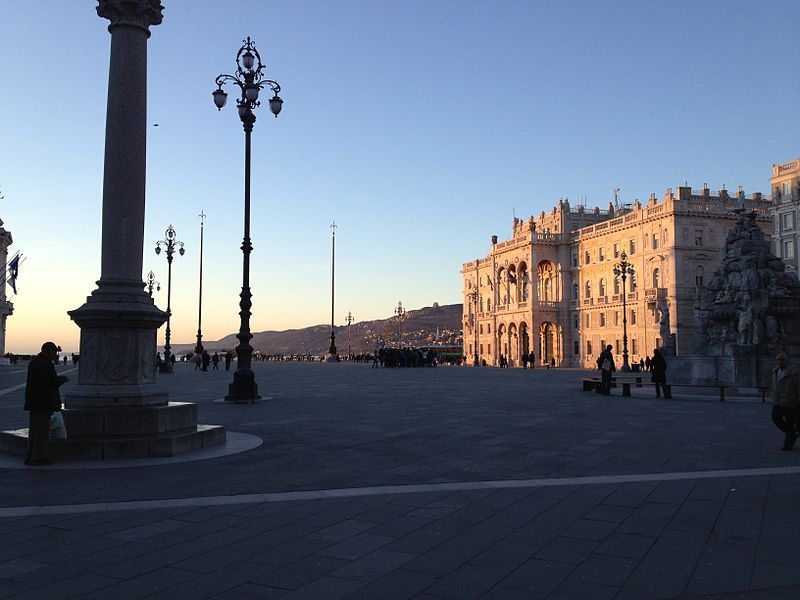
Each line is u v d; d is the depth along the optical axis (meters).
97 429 11.40
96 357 11.89
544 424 16.06
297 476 9.71
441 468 10.35
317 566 5.84
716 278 29.27
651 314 73.12
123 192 12.24
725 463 10.84
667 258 70.88
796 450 12.13
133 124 12.35
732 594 5.21
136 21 12.40
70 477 9.62
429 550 6.29
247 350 22.47
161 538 6.66
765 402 22.50
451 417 17.64
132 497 8.40
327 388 30.55
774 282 27.14
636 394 26.41
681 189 71.19
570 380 40.28
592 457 11.37
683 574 5.65
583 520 7.33
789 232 65.88
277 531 6.91
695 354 29.44
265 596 5.15
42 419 10.52
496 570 5.75
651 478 9.58
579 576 5.60
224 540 6.59
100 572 5.69
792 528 7.03
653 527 7.06
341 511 7.71
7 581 5.47
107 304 11.88
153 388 12.35
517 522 7.25
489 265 104.50
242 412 18.91
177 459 11.04
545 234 90.38
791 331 26.97
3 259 87.19
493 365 98.69
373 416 17.84
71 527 7.05
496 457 11.34
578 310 87.19
